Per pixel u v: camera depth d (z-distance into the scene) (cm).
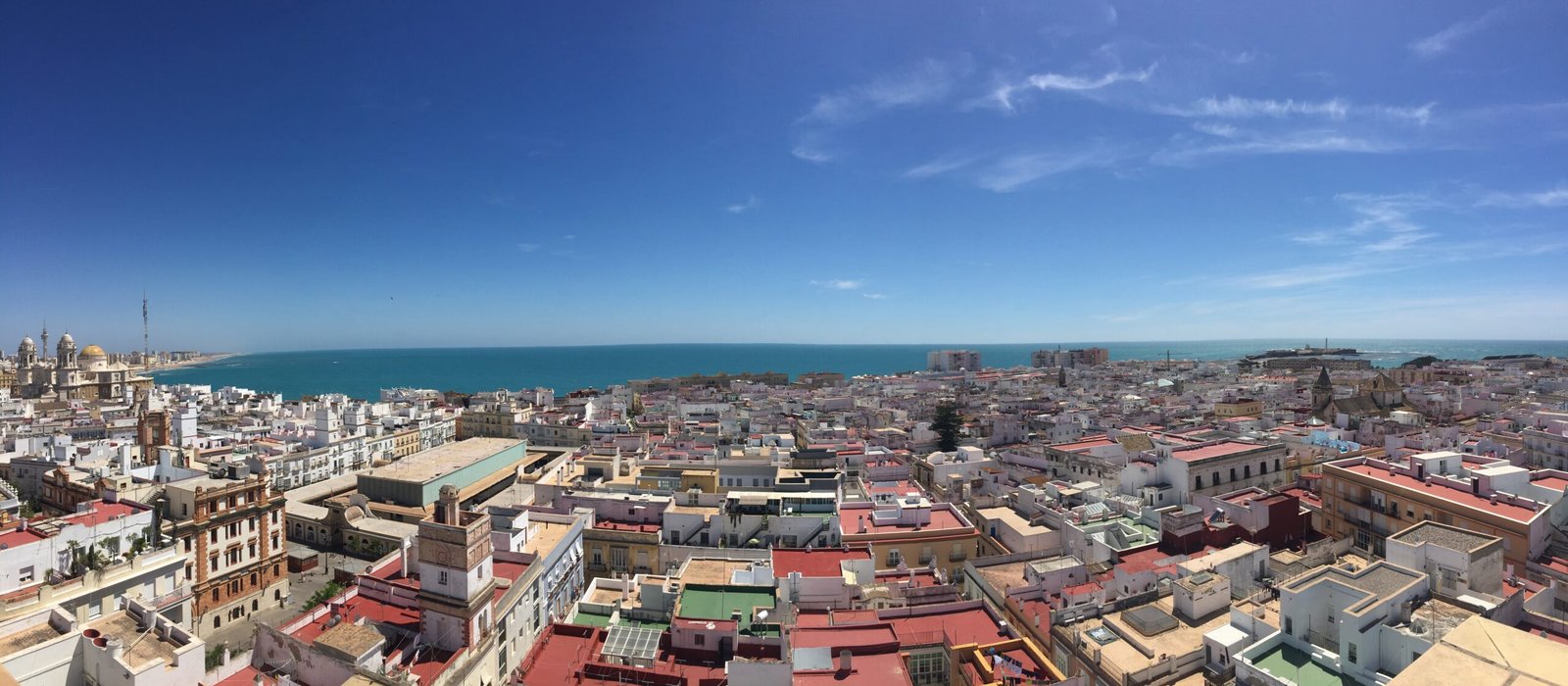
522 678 5169
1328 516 8819
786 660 5006
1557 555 7050
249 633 9044
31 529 7494
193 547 8862
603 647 5569
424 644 5569
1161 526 7700
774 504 8788
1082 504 8850
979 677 5038
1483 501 7369
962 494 10606
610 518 9256
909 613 6088
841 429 16850
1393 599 4456
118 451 13062
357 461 18275
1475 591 4978
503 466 16338
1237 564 6238
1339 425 15575
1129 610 5716
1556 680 3375
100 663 4819
